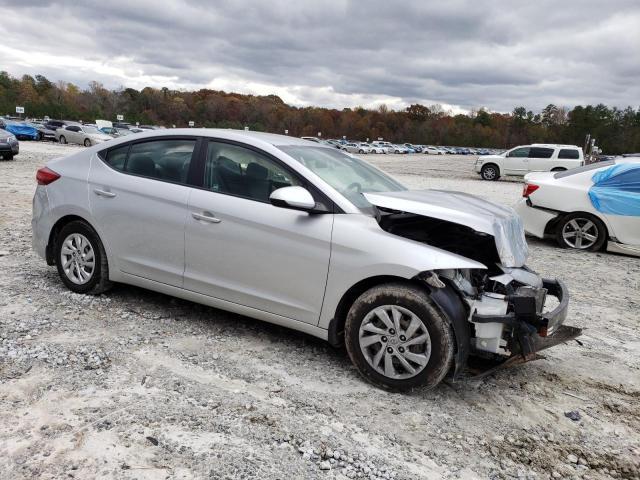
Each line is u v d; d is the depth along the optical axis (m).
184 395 3.31
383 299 3.46
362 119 139.25
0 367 3.49
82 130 33.25
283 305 3.88
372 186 4.27
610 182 8.48
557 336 3.88
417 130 139.25
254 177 4.05
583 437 3.18
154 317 4.55
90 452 2.69
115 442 2.79
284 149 4.11
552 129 139.25
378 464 2.79
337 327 3.73
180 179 4.34
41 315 4.40
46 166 5.13
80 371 3.52
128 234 4.52
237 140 4.20
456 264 3.33
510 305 3.47
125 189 4.53
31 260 6.07
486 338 3.43
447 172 31.41
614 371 4.12
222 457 2.73
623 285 6.70
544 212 8.85
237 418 3.10
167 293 4.45
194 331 4.31
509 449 3.01
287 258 3.79
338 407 3.31
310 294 3.76
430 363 3.37
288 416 3.16
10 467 2.54
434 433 3.11
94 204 4.68
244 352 3.99
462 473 2.78
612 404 3.60
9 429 2.84
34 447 2.70
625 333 4.97
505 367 3.91
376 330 3.51
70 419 2.97
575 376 3.99
